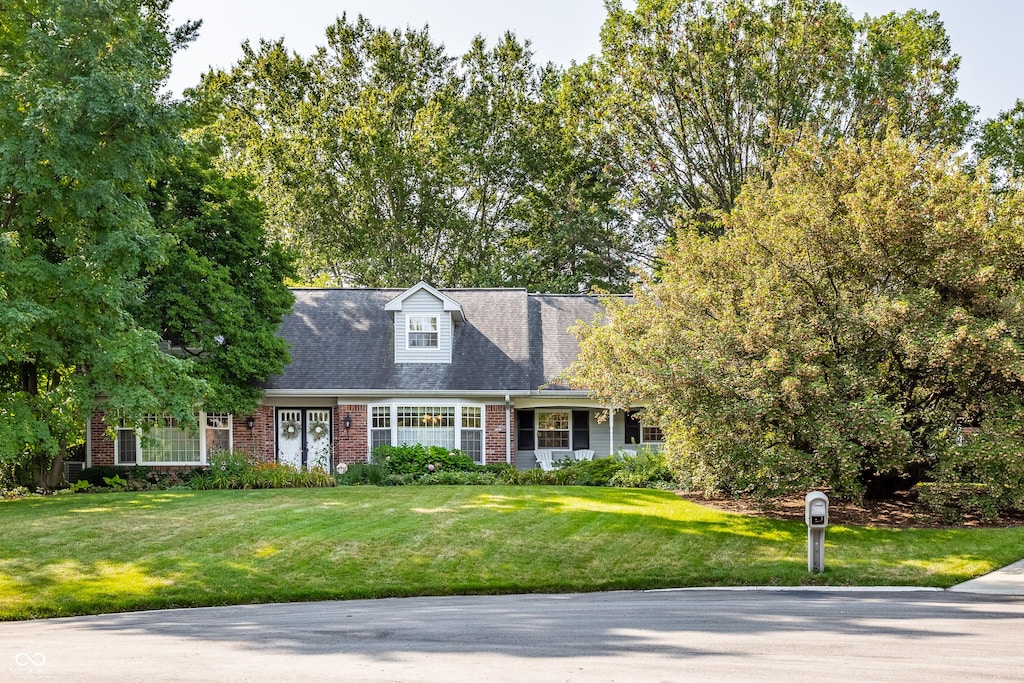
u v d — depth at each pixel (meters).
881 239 15.72
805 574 12.27
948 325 14.96
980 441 15.23
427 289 27.41
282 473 22.14
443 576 12.14
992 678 6.87
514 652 7.92
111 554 12.84
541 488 19.89
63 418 19.34
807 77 34.44
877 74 34.66
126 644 8.54
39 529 14.38
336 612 10.37
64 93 14.69
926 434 15.98
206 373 23.38
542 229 42.00
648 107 36.66
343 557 12.84
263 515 15.67
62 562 12.43
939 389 16.23
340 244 41.22
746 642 8.30
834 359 15.73
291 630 9.19
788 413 15.11
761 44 34.75
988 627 9.03
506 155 40.94
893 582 11.94
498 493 18.72
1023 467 14.85
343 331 28.52
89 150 15.62
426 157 40.34
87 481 23.56
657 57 35.72
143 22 17.56
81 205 15.70
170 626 9.56
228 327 23.39
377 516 15.57
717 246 18.03
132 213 17.38
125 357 18.12
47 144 15.33
